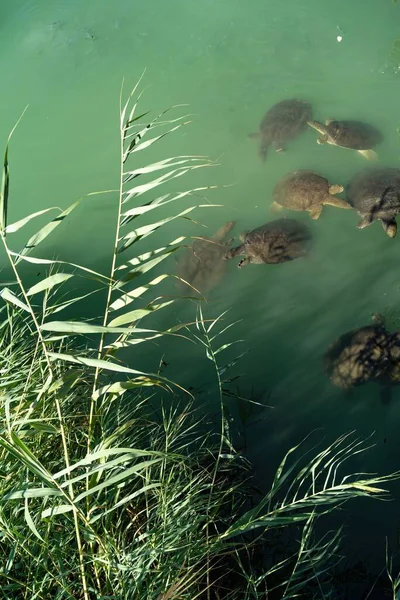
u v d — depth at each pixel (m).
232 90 6.92
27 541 3.51
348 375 4.98
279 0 7.73
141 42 7.49
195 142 6.50
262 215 5.96
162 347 5.32
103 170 6.46
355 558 4.36
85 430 4.20
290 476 4.67
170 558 3.72
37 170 6.53
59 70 7.37
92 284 5.71
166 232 5.95
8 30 7.92
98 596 3.36
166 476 4.14
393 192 5.75
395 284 5.45
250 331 5.36
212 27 7.54
